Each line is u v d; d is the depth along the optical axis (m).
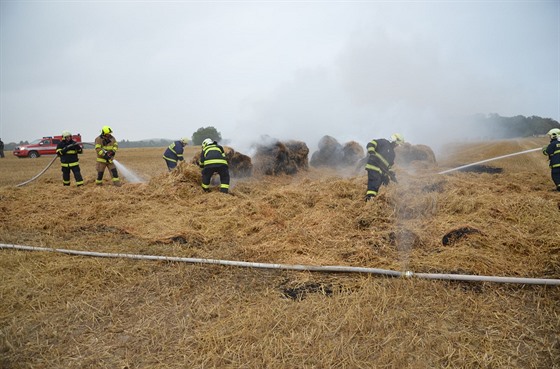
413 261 4.10
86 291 3.67
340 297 3.41
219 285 3.76
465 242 4.48
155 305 3.43
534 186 8.64
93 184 10.10
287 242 4.74
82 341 2.93
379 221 5.23
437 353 2.69
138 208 6.68
